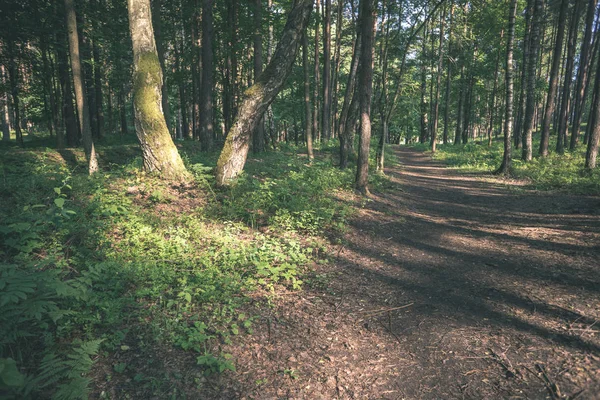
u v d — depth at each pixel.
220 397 2.94
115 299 3.98
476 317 4.16
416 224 8.60
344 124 14.27
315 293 4.87
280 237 6.69
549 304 4.29
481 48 25.34
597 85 12.86
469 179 15.70
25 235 4.69
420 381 3.16
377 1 9.71
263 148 17.91
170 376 3.10
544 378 3.03
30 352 3.12
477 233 7.73
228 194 8.21
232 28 17.41
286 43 8.28
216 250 5.77
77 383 2.76
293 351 3.59
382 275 5.58
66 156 12.23
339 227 7.58
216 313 4.06
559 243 6.53
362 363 3.44
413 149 36.75
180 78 21.92
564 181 12.26
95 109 21.08
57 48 12.88
